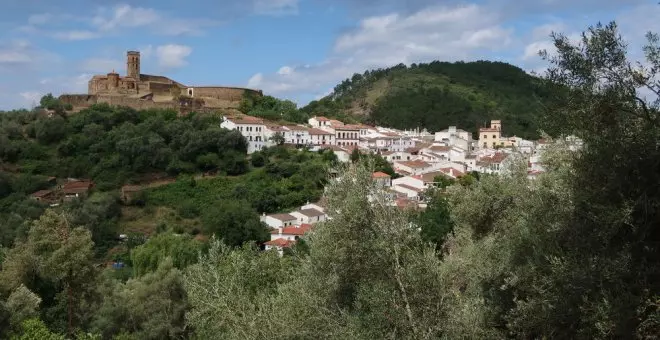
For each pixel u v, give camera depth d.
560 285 11.44
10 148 101.81
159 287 38.66
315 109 179.88
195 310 16.70
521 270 14.02
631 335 9.91
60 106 120.00
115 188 98.44
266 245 71.12
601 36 11.20
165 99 145.50
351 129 135.00
